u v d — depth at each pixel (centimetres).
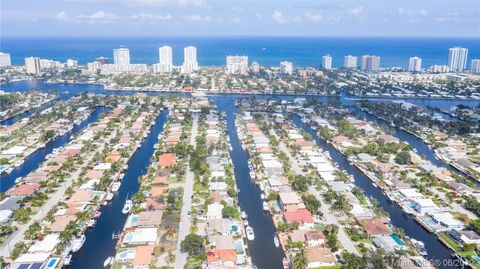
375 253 18700
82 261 19988
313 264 19188
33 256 19412
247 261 19788
